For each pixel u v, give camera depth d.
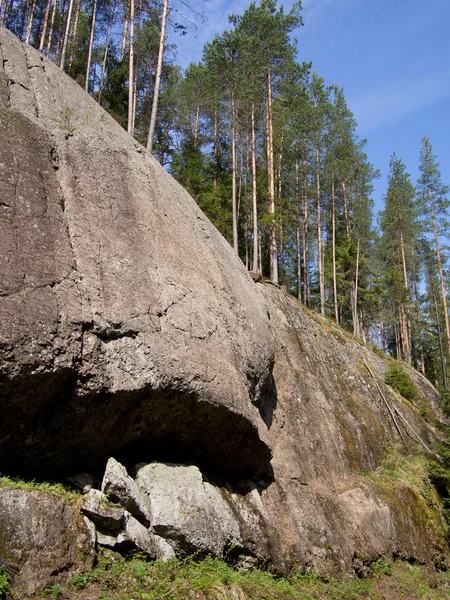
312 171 31.45
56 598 4.89
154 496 6.93
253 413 9.20
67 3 24.83
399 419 21.67
